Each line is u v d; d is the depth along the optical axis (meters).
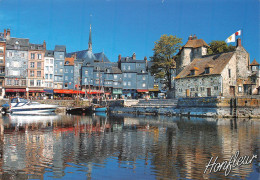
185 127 25.77
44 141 17.27
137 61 81.69
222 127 25.58
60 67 72.75
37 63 69.06
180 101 46.25
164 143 16.75
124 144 16.33
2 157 12.80
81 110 56.06
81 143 16.59
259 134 20.72
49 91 69.44
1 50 66.56
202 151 14.41
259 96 37.56
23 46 68.50
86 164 11.80
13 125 27.23
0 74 65.56
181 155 13.48
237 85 47.47
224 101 39.34
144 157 13.05
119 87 78.81
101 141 17.38
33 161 12.20
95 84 77.06
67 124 28.78
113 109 60.09
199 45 58.34
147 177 10.16
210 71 47.28
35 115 44.75
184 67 59.50
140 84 80.19
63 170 10.94
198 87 48.81
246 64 49.25
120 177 10.16
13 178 9.97
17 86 66.44
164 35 58.28
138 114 50.16
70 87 73.38
